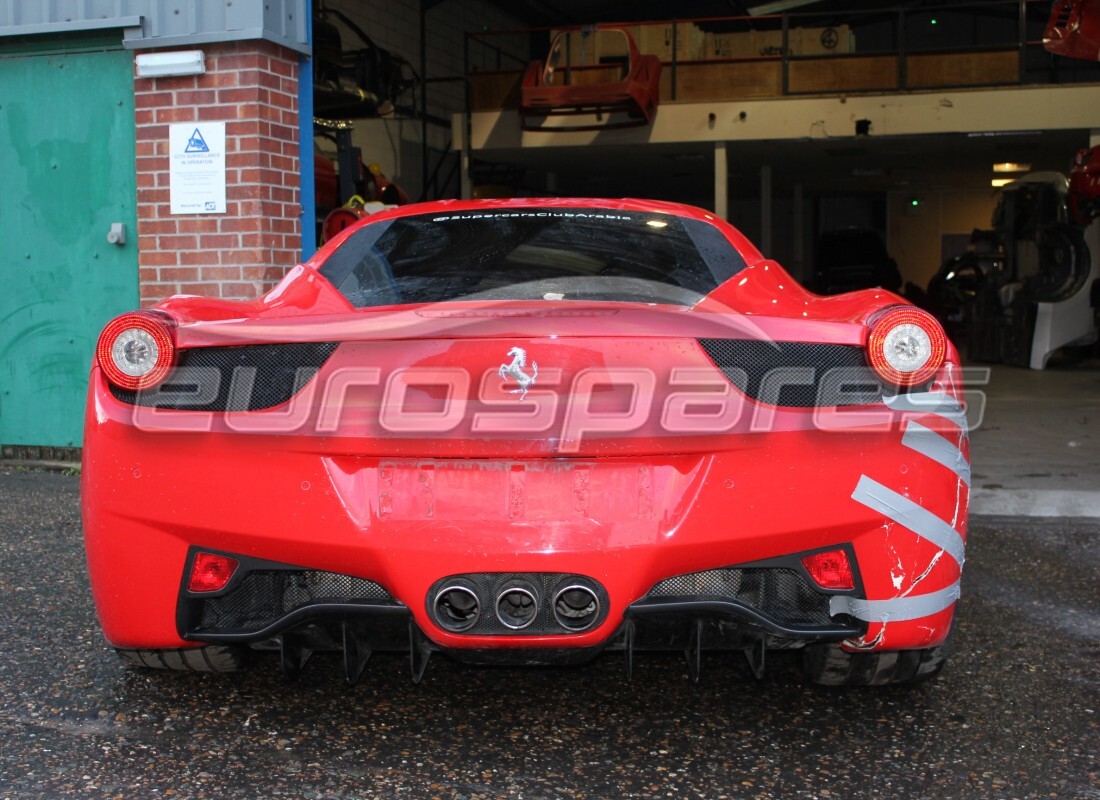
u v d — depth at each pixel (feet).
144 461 7.09
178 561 7.10
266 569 6.97
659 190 68.39
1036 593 11.65
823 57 43.96
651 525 6.71
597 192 68.28
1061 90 41.22
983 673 9.07
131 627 7.31
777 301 8.05
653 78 42.19
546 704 8.34
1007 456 20.01
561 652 6.85
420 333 6.64
